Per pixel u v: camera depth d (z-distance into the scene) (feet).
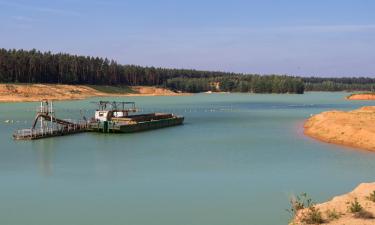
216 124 289.74
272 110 430.61
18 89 593.01
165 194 114.62
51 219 96.02
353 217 76.38
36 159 161.89
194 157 165.48
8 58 646.33
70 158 164.14
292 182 126.11
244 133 238.07
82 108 424.87
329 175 134.31
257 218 95.20
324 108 464.24
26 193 116.06
